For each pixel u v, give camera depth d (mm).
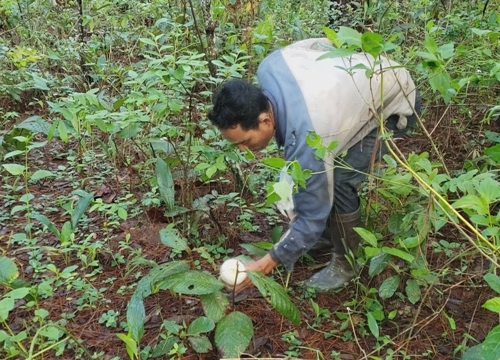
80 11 5672
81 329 2566
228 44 4062
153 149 3186
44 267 2893
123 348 2461
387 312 2602
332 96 2260
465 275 2721
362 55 2480
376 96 2393
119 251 3076
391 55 3791
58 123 2922
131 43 5332
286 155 2316
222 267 2361
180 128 3457
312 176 2217
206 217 3252
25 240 2967
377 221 2840
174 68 3008
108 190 3676
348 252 2699
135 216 3389
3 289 2797
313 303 2525
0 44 5184
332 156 2238
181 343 2379
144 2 5945
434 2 4738
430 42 2072
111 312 2629
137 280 2885
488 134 3150
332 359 2391
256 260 2484
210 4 4535
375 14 5320
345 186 2578
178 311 2664
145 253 3084
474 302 2633
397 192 2432
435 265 2824
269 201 2053
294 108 2244
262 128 2295
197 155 3205
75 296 2766
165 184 2988
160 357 2363
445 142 3814
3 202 3602
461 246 2803
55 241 3209
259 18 5270
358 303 2627
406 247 2270
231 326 2133
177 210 2975
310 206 2293
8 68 5070
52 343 2416
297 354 2406
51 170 3986
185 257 3043
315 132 2129
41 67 5105
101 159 4020
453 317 2572
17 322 2590
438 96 3621
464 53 2590
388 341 2342
